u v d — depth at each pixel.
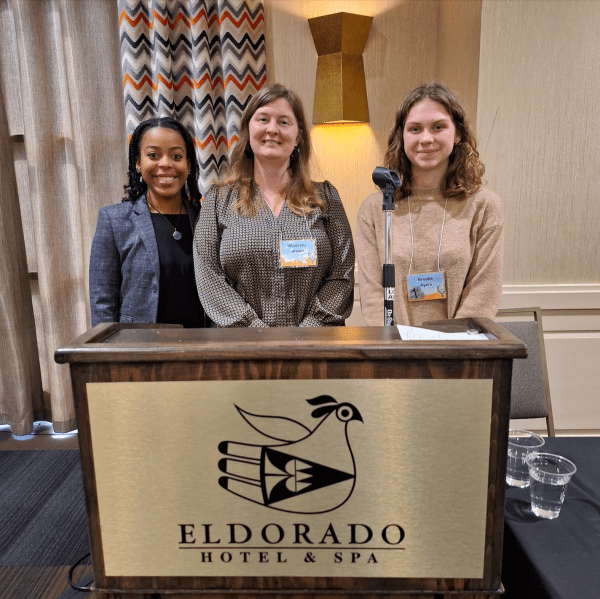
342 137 2.80
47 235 2.72
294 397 0.85
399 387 0.85
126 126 2.61
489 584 0.91
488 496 0.88
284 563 0.91
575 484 1.21
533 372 1.88
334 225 1.83
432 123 1.70
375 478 0.88
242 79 2.56
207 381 0.85
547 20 2.31
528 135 2.40
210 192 1.84
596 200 2.44
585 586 0.85
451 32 2.69
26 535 2.05
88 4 2.60
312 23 2.57
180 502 0.89
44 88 2.63
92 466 0.89
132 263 1.92
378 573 0.91
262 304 1.75
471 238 1.77
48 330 2.79
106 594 0.95
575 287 2.49
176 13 2.54
